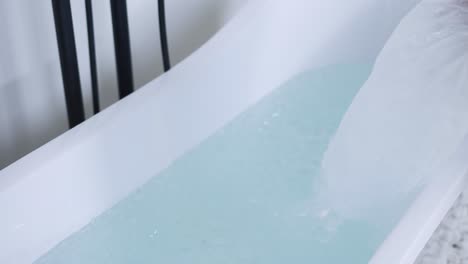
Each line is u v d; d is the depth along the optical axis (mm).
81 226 1778
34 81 2004
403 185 1733
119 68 1992
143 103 1817
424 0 1729
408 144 1683
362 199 1816
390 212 1814
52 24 1972
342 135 1837
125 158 1818
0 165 2037
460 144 1654
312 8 2293
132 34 2275
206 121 2053
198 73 1964
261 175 2031
